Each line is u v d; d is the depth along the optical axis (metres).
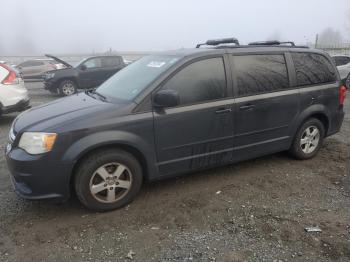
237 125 4.27
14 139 3.58
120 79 4.51
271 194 4.08
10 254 3.01
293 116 4.78
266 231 3.32
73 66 14.88
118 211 3.73
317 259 2.92
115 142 3.54
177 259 2.94
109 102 3.89
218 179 4.50
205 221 3.51
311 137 5.13
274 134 4.68
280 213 3.65
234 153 4.38
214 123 4.09
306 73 4.92
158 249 3.07
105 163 3.59
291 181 4.44
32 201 3.82
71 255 3.00
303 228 3.37
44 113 3.85
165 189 4.23
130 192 3.79
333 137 6.38
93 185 3.59
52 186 3.44
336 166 4.93
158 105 3.70
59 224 3.48
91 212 3.70
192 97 3.97
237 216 3.60
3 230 3.37
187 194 4.09
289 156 5.23
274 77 4.59
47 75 14.57
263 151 4.65
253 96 4.36
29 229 3.39
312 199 3.96
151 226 3.44
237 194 4.09
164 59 4.27
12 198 4.02
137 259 2.94
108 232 3.34
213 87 4.10
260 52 4.51
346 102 10.63
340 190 4.19
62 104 4.16
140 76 4.17
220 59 4.19
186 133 3.94
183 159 4.02
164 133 3.81
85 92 4.80
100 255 3.00
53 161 3.37
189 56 4.04
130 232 3.34
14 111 8.21
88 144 3.43
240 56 4.35
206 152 4.15
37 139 3.39
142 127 3.67
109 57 14.98
